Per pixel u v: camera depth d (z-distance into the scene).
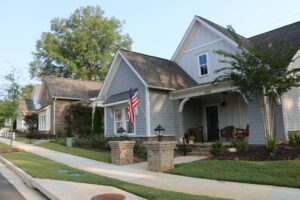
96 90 33.41
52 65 48.22
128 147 12.66
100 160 13.73
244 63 11.04
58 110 30.20
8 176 10.41
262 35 19.20
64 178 9.05
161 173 10.12
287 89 10.70
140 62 17.69
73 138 21.78
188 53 19.16
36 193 7.96
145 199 6.58
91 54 46.28
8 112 20.84
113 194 7.03
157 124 16.12
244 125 16.33
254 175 8.48
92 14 49.59
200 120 18.62
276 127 13.25
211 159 11.19
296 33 16.17
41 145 21.58
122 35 51.19
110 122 19.45
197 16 18.08
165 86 16.28
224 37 16.58
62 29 48.31
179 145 15.27
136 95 16.20
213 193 7.08
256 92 11.16
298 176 7.87
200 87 14.88
